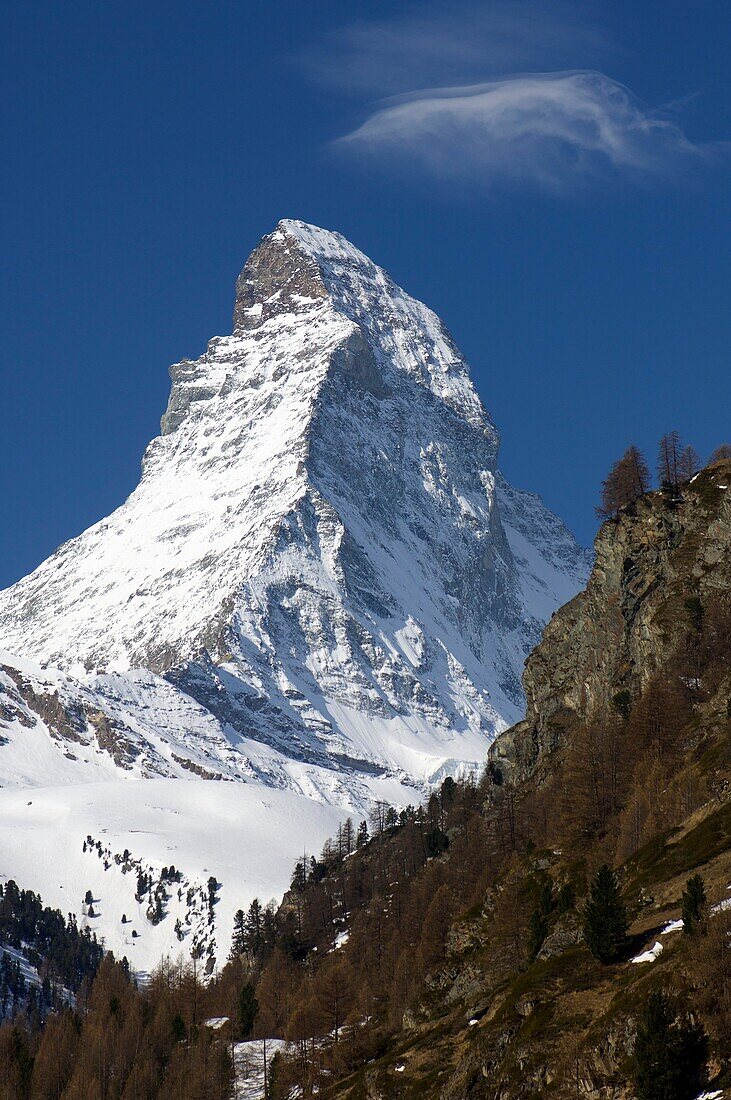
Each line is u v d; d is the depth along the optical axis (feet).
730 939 564.71
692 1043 529.04
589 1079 564.30
